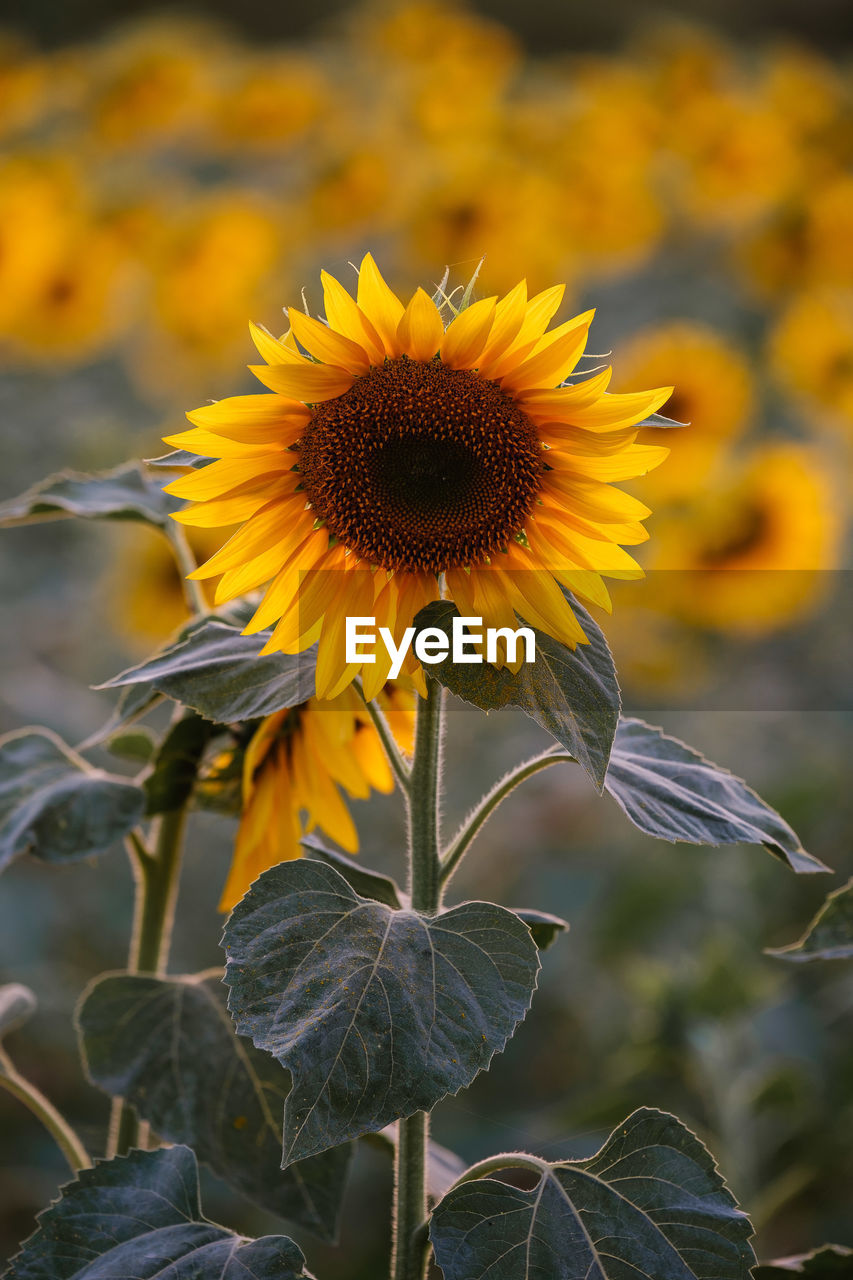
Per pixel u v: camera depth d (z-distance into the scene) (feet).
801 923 7.43
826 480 8.16
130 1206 3.49
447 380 3.44
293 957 3.25
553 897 7.48
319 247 10.93
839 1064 6.39
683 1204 3.37
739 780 3.68
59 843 3.77
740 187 10.69
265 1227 5.83
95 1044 3.86
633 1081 6.06
